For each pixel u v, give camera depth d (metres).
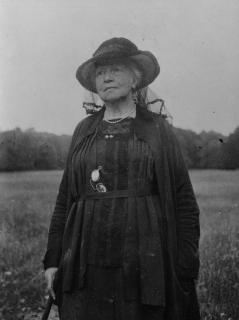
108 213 1.69
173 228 1.73
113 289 1.68
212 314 2.75
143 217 1.67
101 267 1.68
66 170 1.95
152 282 1.63
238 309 2.77
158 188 1.72
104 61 1.79
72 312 1.75
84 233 1.73
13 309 3.11
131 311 1.65
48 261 1.94
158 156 1.72
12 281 3.42
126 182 1.70
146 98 2.01
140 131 1.76
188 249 1.76
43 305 3.20
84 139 1.86
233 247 3.21
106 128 1.81
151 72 1.89
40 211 3.74
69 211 1.89
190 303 1.85
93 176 1.74
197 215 1.82
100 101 2.02
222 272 3.08
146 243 1.65
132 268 1.64
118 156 1.72
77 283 1.75
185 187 1.81
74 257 1.75
